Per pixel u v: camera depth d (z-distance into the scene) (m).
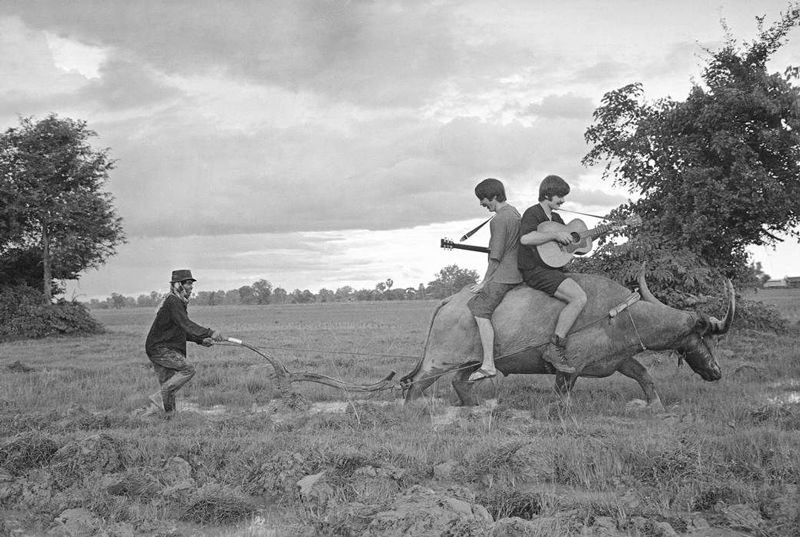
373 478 6.15
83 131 32.69
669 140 18.75
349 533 4.96
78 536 5.16
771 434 7.23
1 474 6.57
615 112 19.38
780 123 18.20
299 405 10.18
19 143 31.09
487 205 10.03
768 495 5.59
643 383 10.04
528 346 9.75
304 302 186.12
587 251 9.92
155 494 6.07
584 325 9.71
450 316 9.98
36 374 14.62
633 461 6.55
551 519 5.04
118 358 19.00
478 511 5.11
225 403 11.16
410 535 4.70
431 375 10.09
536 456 6.54
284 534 5.13
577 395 10.33
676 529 5.20
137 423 9.08
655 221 18.36
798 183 18.16
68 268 32.81
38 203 30.38
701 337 10.09
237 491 6.10
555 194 9.82
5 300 29.95
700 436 7.28
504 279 9.81
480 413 9.21
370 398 11.11
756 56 18.75
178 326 10.00
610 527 5.07
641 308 9.78
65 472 6.71
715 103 17.97
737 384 11.20
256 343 22.14
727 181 17.86
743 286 19.88
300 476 6.27
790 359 13.83
